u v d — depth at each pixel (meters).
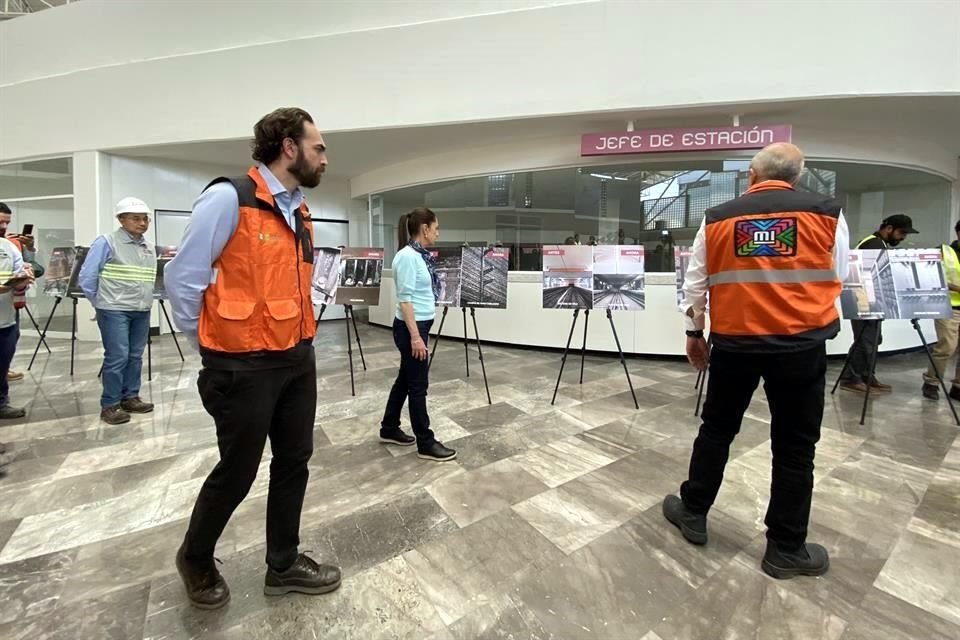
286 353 1.33
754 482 2.29
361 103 5.00
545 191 5.55
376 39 4.89
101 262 3.02
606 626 1.37
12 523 1.89
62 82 5.93
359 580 1.56
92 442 2.75
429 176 6.27
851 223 5.19
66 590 1.50
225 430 1.28
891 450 2.69
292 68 5.15
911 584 1.56
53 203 6.33
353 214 8.43
